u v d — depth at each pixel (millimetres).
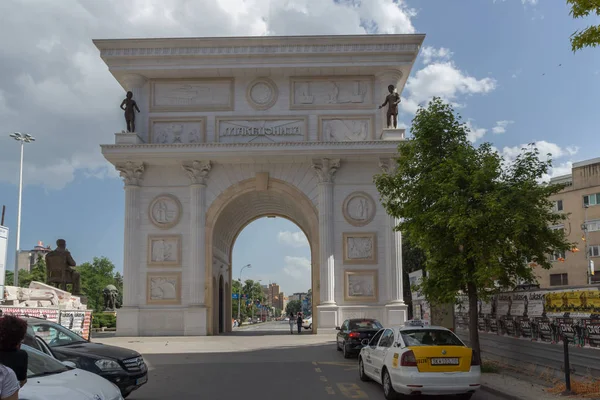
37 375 8906
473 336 19609
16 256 57500
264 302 195500
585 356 14719
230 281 54000
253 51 42781
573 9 12305
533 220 17578
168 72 43188
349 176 43312
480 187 18531
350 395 15656
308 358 25922
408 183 20844
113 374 13469
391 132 42188
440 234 19625
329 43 42844
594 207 59000
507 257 18750
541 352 17219
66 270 36000
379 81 43969
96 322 55906
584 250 58375
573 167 61469
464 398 14453
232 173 43625
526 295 18328
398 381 13891
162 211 42906
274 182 43562
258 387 17359
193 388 17250
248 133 43500
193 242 42125
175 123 43750
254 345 33125
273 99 43938
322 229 42125
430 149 20531
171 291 42062
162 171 43438
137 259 42344
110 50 42812
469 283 19766
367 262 42344
